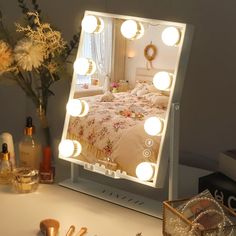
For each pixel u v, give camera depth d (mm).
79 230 942
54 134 1620
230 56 1230
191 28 978
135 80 1052
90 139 1140
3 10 1668
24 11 1320
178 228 861
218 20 1229
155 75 1002
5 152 1215
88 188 1176
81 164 1158
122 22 1061
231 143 1277
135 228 968
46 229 907
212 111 1300
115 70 1084
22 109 1740
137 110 1051
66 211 1044
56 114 1602
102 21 1099
